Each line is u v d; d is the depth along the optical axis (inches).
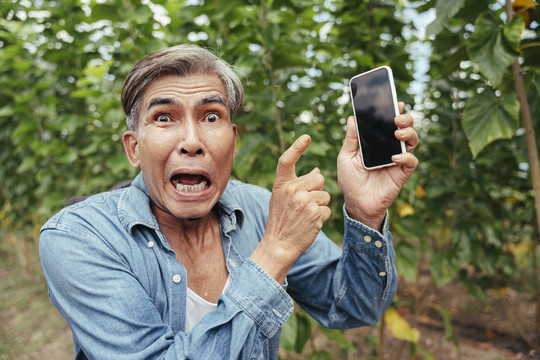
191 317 34.4
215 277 36.8
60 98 107.3
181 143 31.0
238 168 69.5
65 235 30.8
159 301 32.9
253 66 64.8
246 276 28.9
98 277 29.2
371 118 33.2
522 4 47.6
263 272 28.8
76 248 30.1
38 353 120.8
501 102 50.4
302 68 71.9
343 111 86.7
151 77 31.1
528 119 51.4
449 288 160.2
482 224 86.7
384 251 35.1
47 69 108.7
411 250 75.7
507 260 95.9
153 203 36.6
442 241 92.2
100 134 93.7
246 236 39.7
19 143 104.1
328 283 40.1
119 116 80.9
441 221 95.0
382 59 70.4
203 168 31.7
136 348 27.7
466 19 59.1
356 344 120.3
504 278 108.3
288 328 64.1
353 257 36.5
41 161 115.3
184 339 27.5
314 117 90.3
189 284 35.6
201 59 31.9
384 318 86.2
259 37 66.0
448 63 55.3
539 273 157.8
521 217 95.3
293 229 29.0
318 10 85.7
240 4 70.8
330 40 87.7
